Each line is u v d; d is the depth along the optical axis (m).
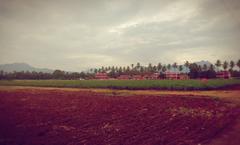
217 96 28.06
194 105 19.88
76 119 14.34
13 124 13.05
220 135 10.47
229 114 15.61
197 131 11.12
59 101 23.22
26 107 19.14
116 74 139.25
